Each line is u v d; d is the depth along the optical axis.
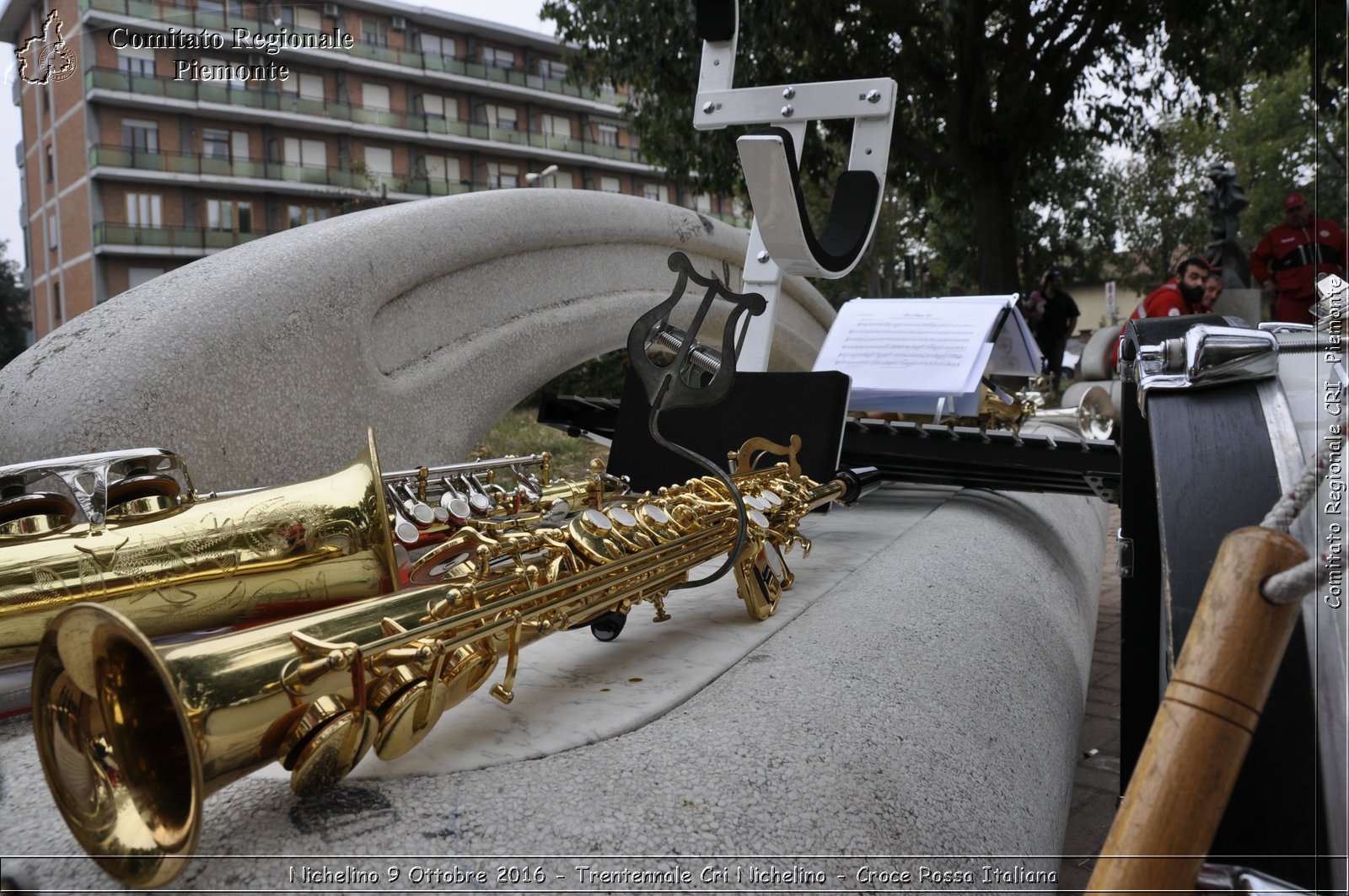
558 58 41.31
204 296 2.03
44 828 0.90
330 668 0.91
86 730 0.85
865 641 1.57
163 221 22.20
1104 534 4.88
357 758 0.95
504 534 1.35
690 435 2.60
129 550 1.29
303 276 2.23
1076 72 12.70
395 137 30.66
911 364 3.31
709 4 3.14
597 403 3.32
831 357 3.46
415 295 2.68
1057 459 2.98
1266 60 9.44
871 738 1.18
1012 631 1.87
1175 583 1.05
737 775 1.03
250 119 23.91
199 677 0.84
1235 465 1.10
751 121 3.16
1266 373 1.16
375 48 30.03
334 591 1.43
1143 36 12.40
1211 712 0.65
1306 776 0.88
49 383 1.80
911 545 2.43
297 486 1.44
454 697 1.13
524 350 3.08
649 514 1.59
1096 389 6.89
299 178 24.95
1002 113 12.81
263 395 2.10
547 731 1.16
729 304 4.39
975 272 24.98
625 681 1.37
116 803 0.83
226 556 1.34
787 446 2.47
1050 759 1.50
